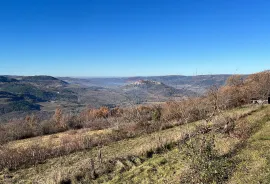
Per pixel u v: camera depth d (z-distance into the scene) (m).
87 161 20.06
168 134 26.27
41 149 26.42
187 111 34.91
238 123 21.50
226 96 38.62
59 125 53.53
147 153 19.44
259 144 16.08
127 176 15.92
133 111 47.16
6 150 26.33
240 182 11.33
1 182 18.89
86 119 58.03
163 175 14.88
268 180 10.98
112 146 27.03
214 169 11.80
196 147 12.52
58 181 16.41
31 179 18.97
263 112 26.95
